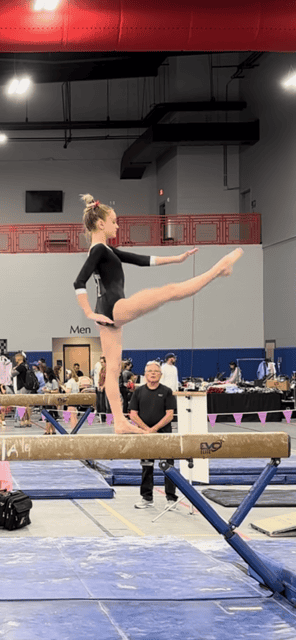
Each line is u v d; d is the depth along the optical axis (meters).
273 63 24.31
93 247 3.73
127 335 25.59
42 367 19.50
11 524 7.17
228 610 4.18
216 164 27.64
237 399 19.61
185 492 4.45
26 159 30.34
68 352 26.41
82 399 10.31
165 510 7.88
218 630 3.87
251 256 25.72
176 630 3.86
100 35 8.35
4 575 4.68
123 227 26.72
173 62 27.20
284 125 23.61
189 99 26.94
